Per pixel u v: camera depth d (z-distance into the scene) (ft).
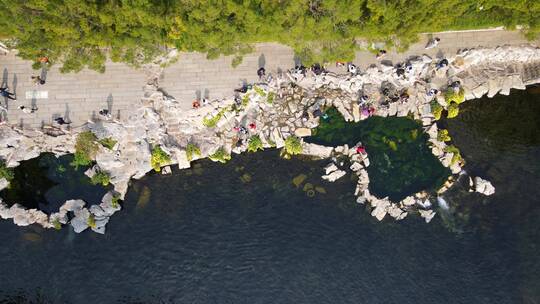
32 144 192.24
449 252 189.78
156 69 197.26
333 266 188.03
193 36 177.68
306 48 185.88
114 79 196.34
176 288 185.26
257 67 199.93
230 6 166.09
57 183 193.67
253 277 186.80
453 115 201.57
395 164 198.59
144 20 169.99
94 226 188.14
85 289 184.55
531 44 202.80
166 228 191.21
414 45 202.49
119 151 192.85
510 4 174.81
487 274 187.73
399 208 193.06
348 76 200.03
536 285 186.50
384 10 169.17
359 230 191.72
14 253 187.42
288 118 200.23
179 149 193.88
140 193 194.39
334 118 201.98
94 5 165.07
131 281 185.57
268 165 197.88
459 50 202.39
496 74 204.44
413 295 185.57
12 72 195.00
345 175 197.16
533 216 193.88
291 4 164.66
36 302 183.11
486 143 201.87
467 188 196.85
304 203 194.49
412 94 201.87
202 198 194.70
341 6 168.45
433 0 168.45
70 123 192.65
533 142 201.98
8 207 190.90
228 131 197.36
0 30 172.86
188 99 196.54
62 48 179.52
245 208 193.77
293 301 184.44
